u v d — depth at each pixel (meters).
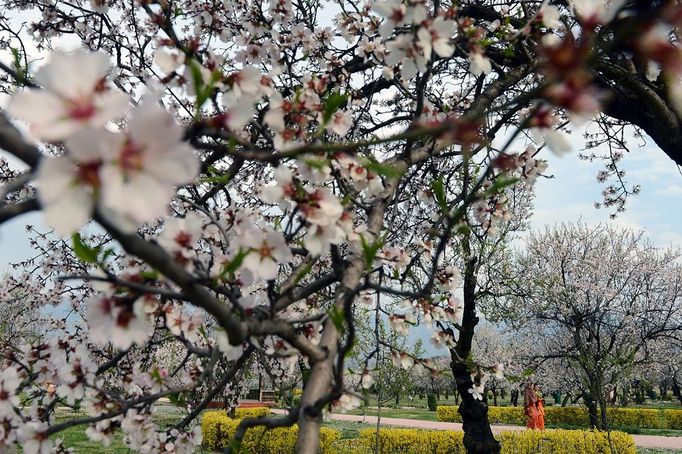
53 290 5.91
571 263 12.77
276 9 2.99
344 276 1.69
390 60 1.61
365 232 1.77
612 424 22.16
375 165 1.13
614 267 13.06
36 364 2.06
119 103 0.76
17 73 1.44
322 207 1.47
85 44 4.16
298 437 1.28
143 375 2.25
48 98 0.73
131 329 1.19
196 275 1.25
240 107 1.17
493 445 6.37
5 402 1.80
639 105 4.08
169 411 14.99
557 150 1.01
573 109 0.74
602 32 1.12
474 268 6.14
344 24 3.14
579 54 0.71
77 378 2.01
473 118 0.87
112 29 3.59
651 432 20.11
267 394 18.72
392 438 12.71
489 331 24.05
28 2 4.28
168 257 0.94
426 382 30.81
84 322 3.49
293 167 1.90
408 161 2.14
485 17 3.84
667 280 13.68
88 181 0.71
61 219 0.69
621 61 3.62
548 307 10.05
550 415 22.31
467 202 1.22
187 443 2.26
